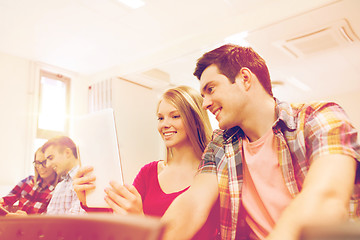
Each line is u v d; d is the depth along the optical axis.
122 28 4.25
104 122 1.00
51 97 5.29
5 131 4.55
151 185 1.39
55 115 5.27
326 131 0.77
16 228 0.49
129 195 0.91
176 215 0.96
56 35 4.34
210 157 1.13
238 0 3.78
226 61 0.98
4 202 2.36
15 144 4.61
